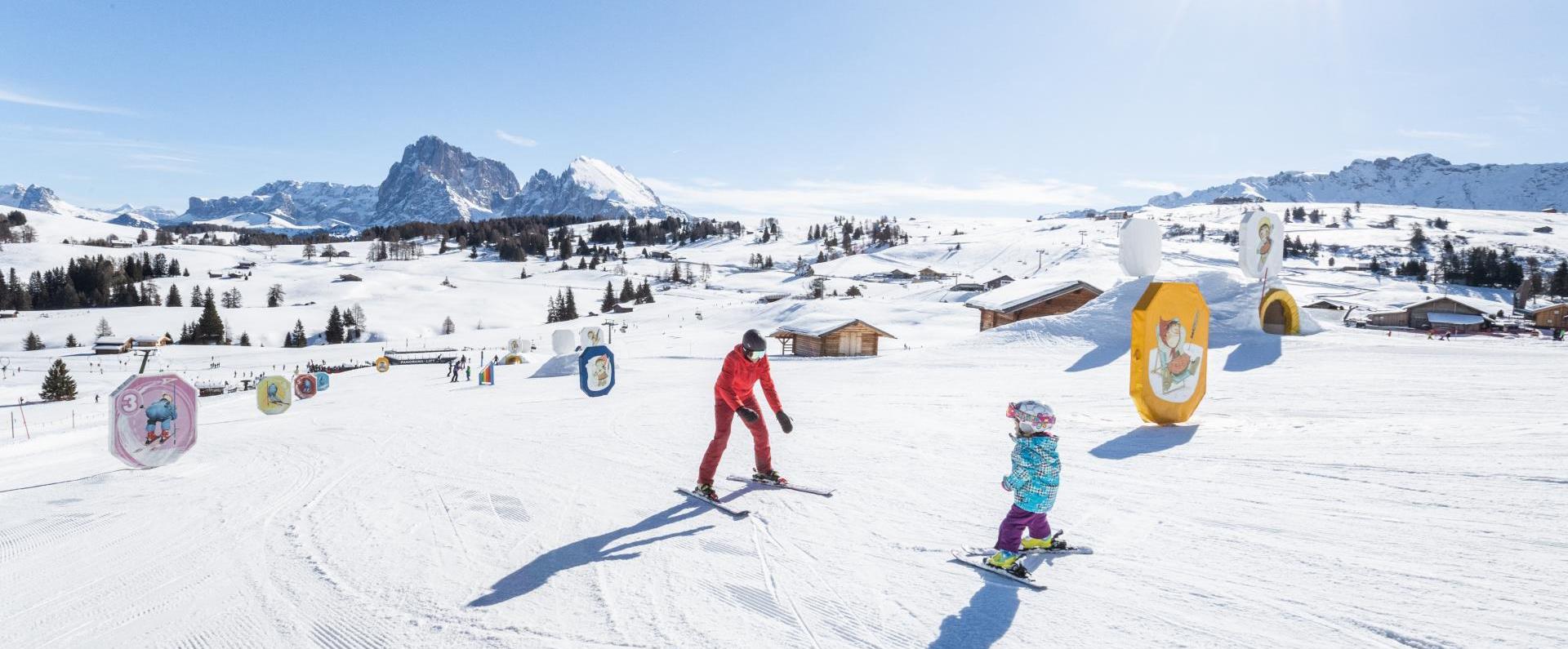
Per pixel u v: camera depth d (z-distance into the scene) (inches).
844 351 1710.1
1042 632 147.7
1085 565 185.2
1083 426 416.5
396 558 211.5
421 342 3358.8
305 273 6702.8
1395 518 209.0
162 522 268.2
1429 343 938.7
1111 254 6481.3
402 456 394.0
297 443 467.5
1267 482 257.9
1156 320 403.5
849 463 321.7
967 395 647.8
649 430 455.2
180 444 409.7
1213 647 138.3
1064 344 1082.7
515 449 398.9
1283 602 157.4
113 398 382.6
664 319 3567.9
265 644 157.8
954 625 152.6
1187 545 197.3
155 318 4291.3
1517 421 339.9
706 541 215.2
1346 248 7509.8
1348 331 1176.8
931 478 287.9
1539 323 2484.0
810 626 154.8
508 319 4766.2
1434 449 286.7
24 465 484.7
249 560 216.1
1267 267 1043.3
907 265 7416.3
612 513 251.8
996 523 223.8
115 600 188.4
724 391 265.0
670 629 155.3
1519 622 141.6
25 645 163.2
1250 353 880.9
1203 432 377.7
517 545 219.8
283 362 2802.7
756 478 285.3
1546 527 191.9
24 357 3176.7
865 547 204.8
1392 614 148.6
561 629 157.3
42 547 241.8
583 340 1439.5
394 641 155.7
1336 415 442.6
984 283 4168.3
